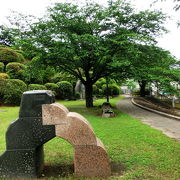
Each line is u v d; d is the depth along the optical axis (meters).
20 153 2.82
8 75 16.69
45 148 4.24
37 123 2.82
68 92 20.91
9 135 2.84
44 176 2.92
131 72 11.01
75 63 11.53
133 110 11.41
